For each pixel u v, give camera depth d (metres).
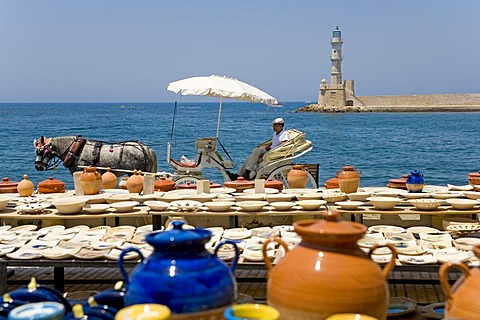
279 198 6.82
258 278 6.43
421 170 26.53
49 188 7.94
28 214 6.34
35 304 2.79
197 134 45.00
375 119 81.62
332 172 25.14
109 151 12.15
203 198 6.90
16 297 3.04
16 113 108.12
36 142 12.16
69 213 6.27
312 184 11.80
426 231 5.71
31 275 6.65
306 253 2.74
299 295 2.64
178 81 13.03
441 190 7.50
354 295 2.61
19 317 2.64
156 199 6.96
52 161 12.87
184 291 2.62
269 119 78.12
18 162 27.33
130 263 4.90
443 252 4.96
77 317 2.89
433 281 6.20
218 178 20.17
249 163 12.31
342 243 2.71
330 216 2.81
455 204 6.24
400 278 6.30
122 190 7.99
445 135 49.06
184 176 11.93
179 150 32.53
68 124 60.94
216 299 2.66
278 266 2.81
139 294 2.67
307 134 51.12
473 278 2.75
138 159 12.20
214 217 6.84
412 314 4.22
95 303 3.01
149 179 7.39
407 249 4.94
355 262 2.69
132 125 59.03
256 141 37.94
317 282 2.63
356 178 6.90
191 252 2.75
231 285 2.76
